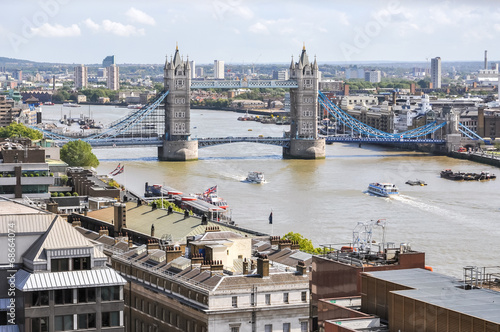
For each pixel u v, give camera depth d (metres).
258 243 186.25
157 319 164.25
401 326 96.94
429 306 93.81
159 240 184.88
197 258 163.62
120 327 124.56
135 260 174.25
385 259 121.94
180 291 158.75
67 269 125.00
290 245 180.50
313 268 121.00
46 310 121.81
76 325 123.12
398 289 103.69
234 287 151.50
